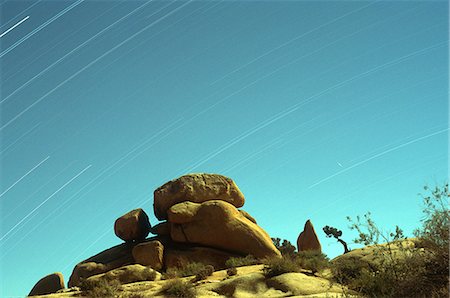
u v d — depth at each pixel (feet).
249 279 88.89
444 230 47.60
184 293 87.61
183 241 128.77
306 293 79.92
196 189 137.08
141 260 122.93
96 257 130.93
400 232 48.78
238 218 130.11
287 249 145.48
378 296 50.72
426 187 48.06
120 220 136.98
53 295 98.89
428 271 48.70
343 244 143.13
